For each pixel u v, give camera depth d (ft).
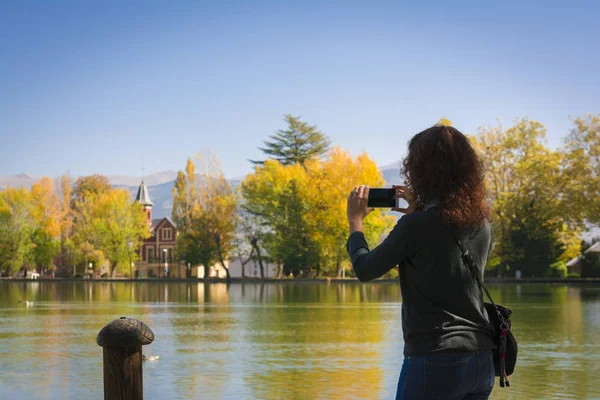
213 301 142.51
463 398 12.62
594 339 68.08
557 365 51.57
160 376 48.14
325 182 299.38
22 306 128.88
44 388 44.06
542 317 94.99
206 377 47.65
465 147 12.75
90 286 256.93
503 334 12.53
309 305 127.13
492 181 270.87
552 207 262.67
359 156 297.12
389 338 70.59
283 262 321.52
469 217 12.35
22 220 367.66
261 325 85.66
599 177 252.62
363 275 12.64
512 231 264.93
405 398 12.35
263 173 330.75
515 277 268.62
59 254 383.86
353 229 13.21
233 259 345.51
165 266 407.23
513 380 45.34
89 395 41.88
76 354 59.41
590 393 41.04
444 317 12.28
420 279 12.36
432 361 12.14
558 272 275.18
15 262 365.20
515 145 270.26
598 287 209.26
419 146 12.85
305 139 420.77
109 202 369.30
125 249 366.84
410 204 13.25
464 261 12.39
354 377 47.44
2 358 57.06
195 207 334.44
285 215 314.35
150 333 13.41
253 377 47.60
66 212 384.68
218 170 337.72
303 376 47.91
